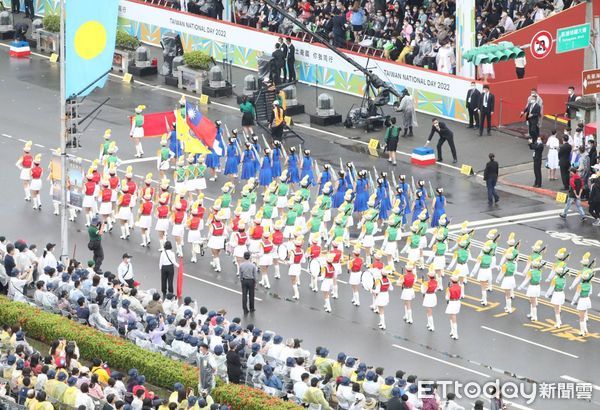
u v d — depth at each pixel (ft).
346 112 520.83
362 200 420.36
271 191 400.67
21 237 406.62
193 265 392.06
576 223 422.00
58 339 322.34
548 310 365.20
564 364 334.85
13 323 338.13
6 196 437.58
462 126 505.66
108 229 413.80
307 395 295.69
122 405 277.44
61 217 386.93
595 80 432.66
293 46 543.80
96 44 368.27
